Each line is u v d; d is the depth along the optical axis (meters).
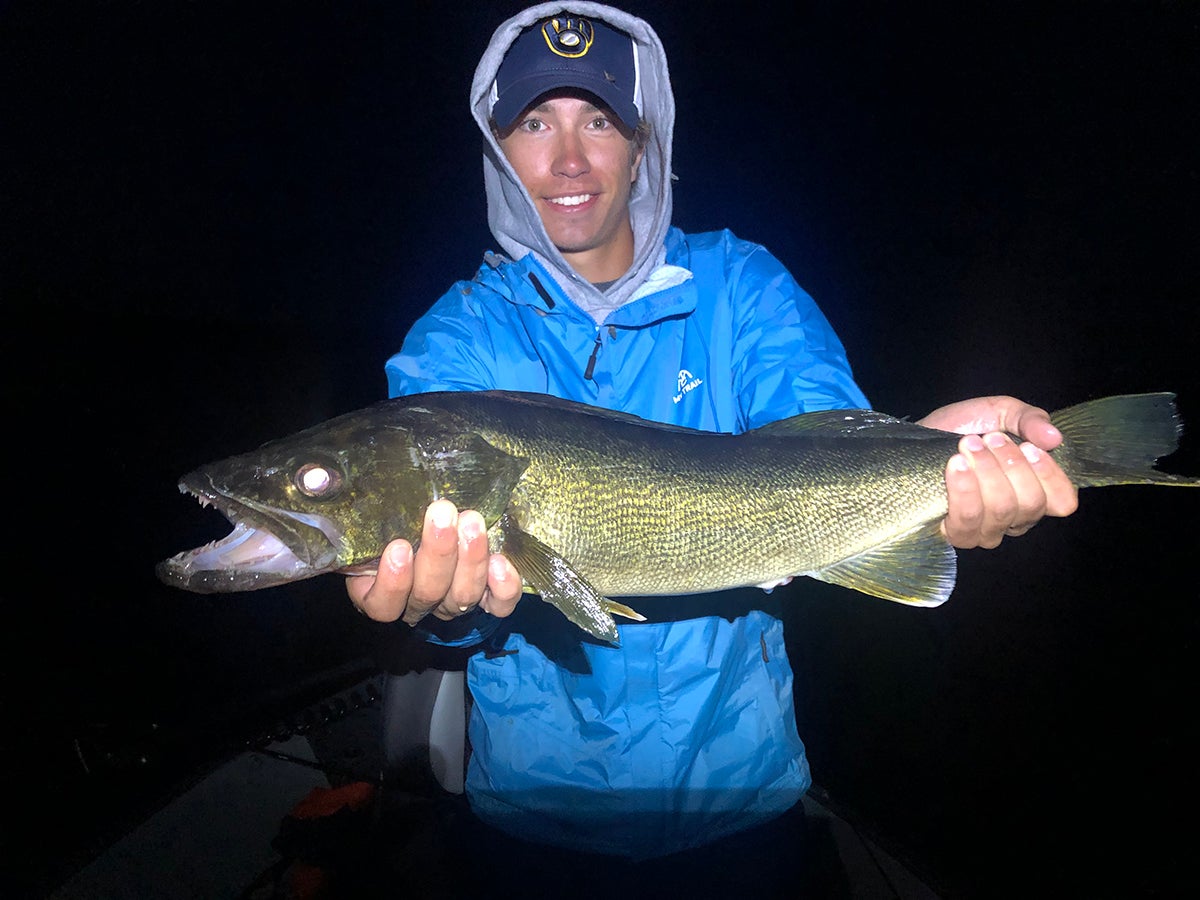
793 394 0.78
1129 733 1.31
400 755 0.99
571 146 0.83
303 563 0.66
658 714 0.81
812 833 1.01
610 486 0.72
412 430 0.69
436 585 0.63
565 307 0.80
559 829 0.83
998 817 1.18
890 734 1.35
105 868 0.93
